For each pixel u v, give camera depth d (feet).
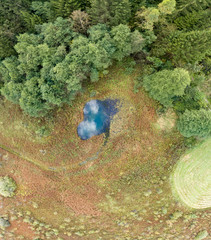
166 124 100.42
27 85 85.61
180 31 82.74
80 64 84.28
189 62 87.10
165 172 100.94
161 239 103.40
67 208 103.81
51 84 86.33
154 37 83.61
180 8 84.23
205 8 86.69
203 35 75.51
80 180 103.09
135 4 85.46
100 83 102.83
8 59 89.04
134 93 102.37
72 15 86.74
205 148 100.58
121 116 102.89
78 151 103.30
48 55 84.28
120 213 102.78
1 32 82.94
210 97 101.81
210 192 101.45
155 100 100.83
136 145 101.76
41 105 90.79
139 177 100.83
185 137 99.40
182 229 102.68
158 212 101.71
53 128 103.40
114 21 83.10
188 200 101.81
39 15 92.22
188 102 94.68
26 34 84.23
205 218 102.17
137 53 98.12
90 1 81.76
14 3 84.99
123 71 102.78
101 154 102.83
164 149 100.99
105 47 82.99
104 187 102.17
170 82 79.77
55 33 84.02
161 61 92.73
